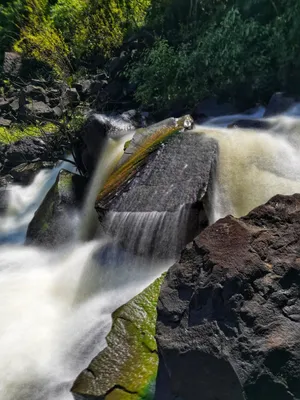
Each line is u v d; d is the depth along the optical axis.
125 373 3.43
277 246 3.09
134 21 11.98
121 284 5.05
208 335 2.84
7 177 10.10
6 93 14.86
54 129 11.03
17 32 18.41
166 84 8.57
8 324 4.98
